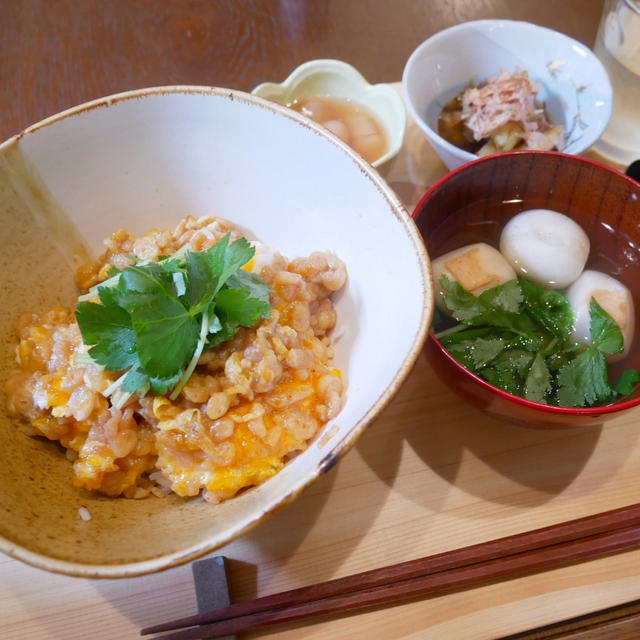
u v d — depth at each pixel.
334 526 0.26
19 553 0.20
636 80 0.36
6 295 0.27
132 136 0.28
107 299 0.23
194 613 0.25
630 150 0.38
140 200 0.30
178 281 0.24
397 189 0.37
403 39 0.48
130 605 0.25
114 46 0.46
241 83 0.45
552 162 0.30
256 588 0.25
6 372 0.26
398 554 0.26
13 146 0.26
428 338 0.26
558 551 0.25
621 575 0.26
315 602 0.24
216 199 0.30
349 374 0.26
